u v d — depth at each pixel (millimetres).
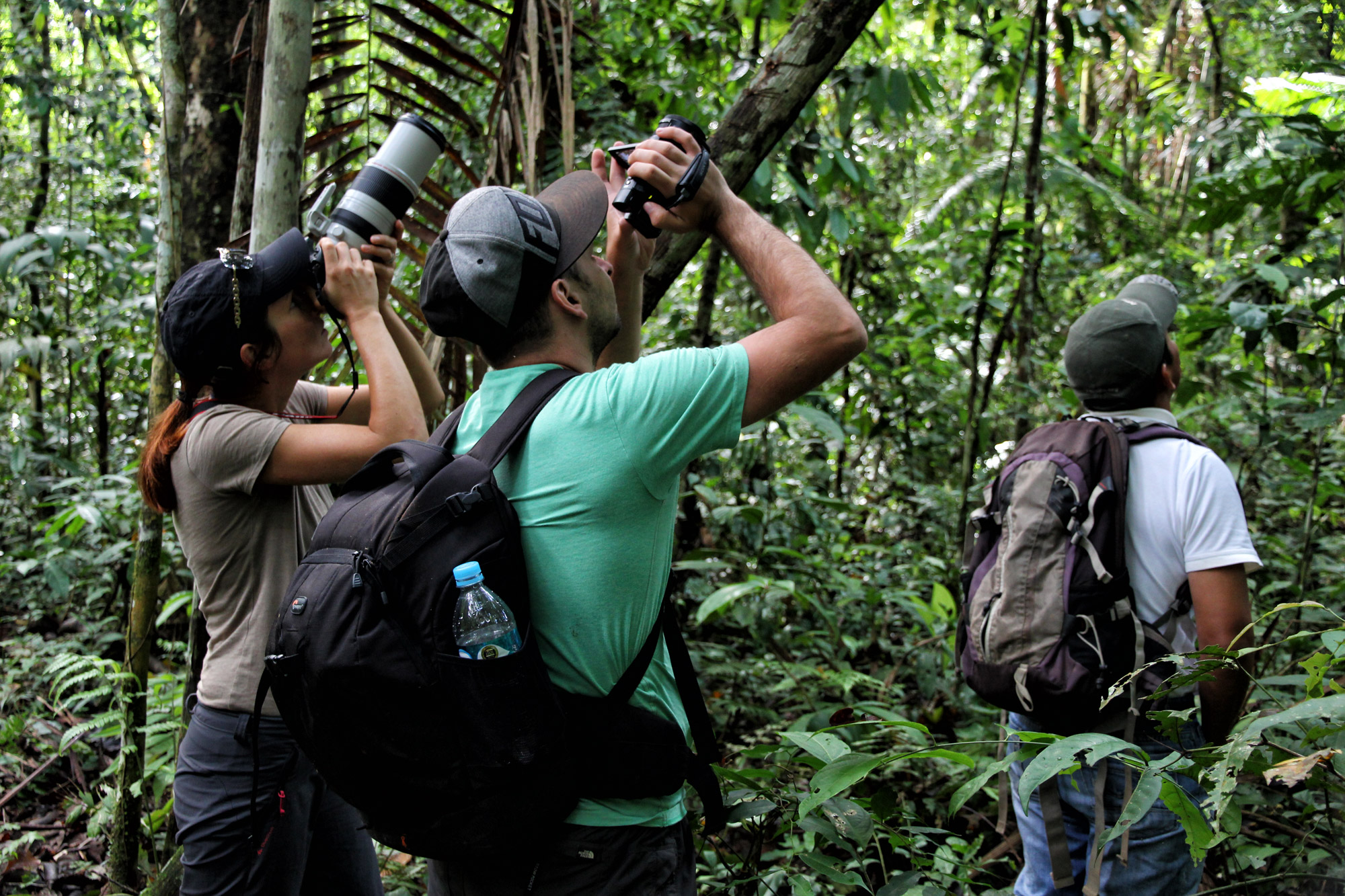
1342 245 3154
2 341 4473
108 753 3289
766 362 1199
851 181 3945
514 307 1264
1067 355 2021
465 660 1107
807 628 3727
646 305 1962
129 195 6098
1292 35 4582
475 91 3750
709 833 1428
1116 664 1729
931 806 2520
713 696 3225
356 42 2443
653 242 1572
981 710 3023
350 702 1143
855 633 3707
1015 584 1813
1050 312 5504
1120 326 1921
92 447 6113
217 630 1727
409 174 1704
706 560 3441
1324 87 3945
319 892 1909
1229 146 5309
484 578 1127
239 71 2990
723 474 4246
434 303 1285
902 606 3471
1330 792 1719
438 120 3686
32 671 3748
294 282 1682
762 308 5129
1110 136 7648
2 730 3055
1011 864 2420
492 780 1120
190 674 2121
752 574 3482
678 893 1273
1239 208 3318
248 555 1673
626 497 1184
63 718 3432
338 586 1165
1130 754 1505
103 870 2650
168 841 2486
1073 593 1758
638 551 1206
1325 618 2826
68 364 5867
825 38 1881
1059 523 1798
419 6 2424
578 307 1319
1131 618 1739
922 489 4793
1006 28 4598
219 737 1689
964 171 6469
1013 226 3848
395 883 2326
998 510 1932
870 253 5293
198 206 3012
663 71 4332
